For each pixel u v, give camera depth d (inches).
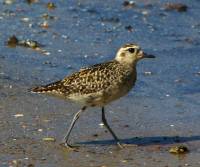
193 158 511.2
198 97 654.5
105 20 890.7
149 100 642.8
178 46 810.2
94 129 567.5
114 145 535.5
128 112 609.9
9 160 494.3
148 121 590.6
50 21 870.4
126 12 925.8
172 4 948.0
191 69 733.9
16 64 718.5
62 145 528.4
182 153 520.4
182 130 572.4
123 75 539.2
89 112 603.5
